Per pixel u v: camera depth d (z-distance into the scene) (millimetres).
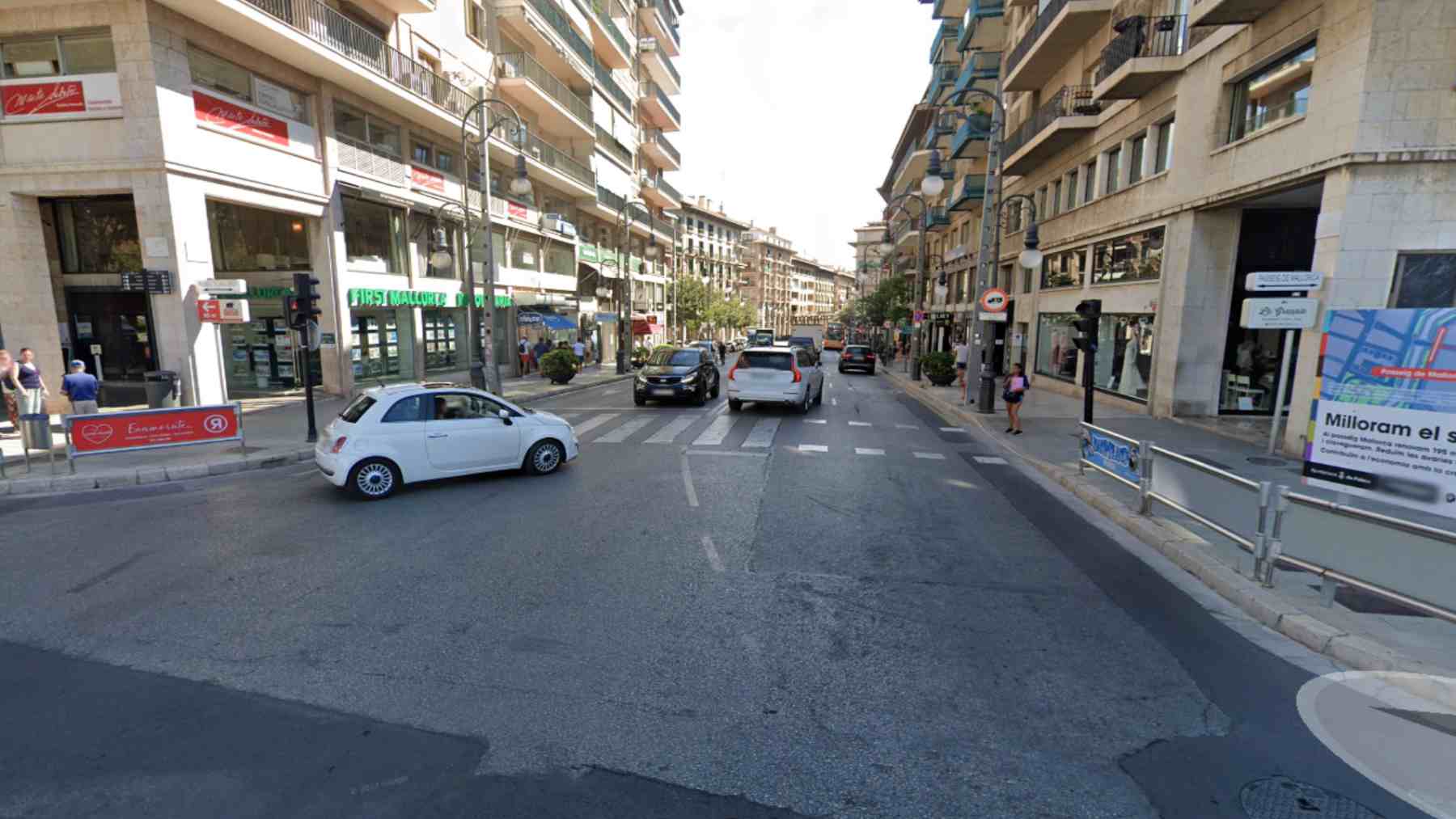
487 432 8945
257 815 2816
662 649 4355
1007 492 8938
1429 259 9680
